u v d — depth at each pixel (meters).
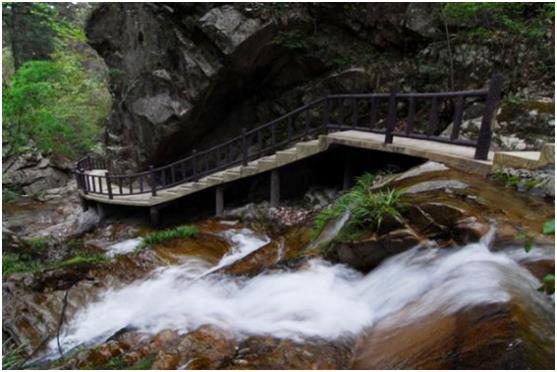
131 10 11.34
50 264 5.82
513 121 6.47
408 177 4.52
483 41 8.05
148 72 11.40
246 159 8.23
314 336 2.69
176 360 2.53
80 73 19.47
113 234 10.07
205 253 6.08
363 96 6.44
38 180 15.37
